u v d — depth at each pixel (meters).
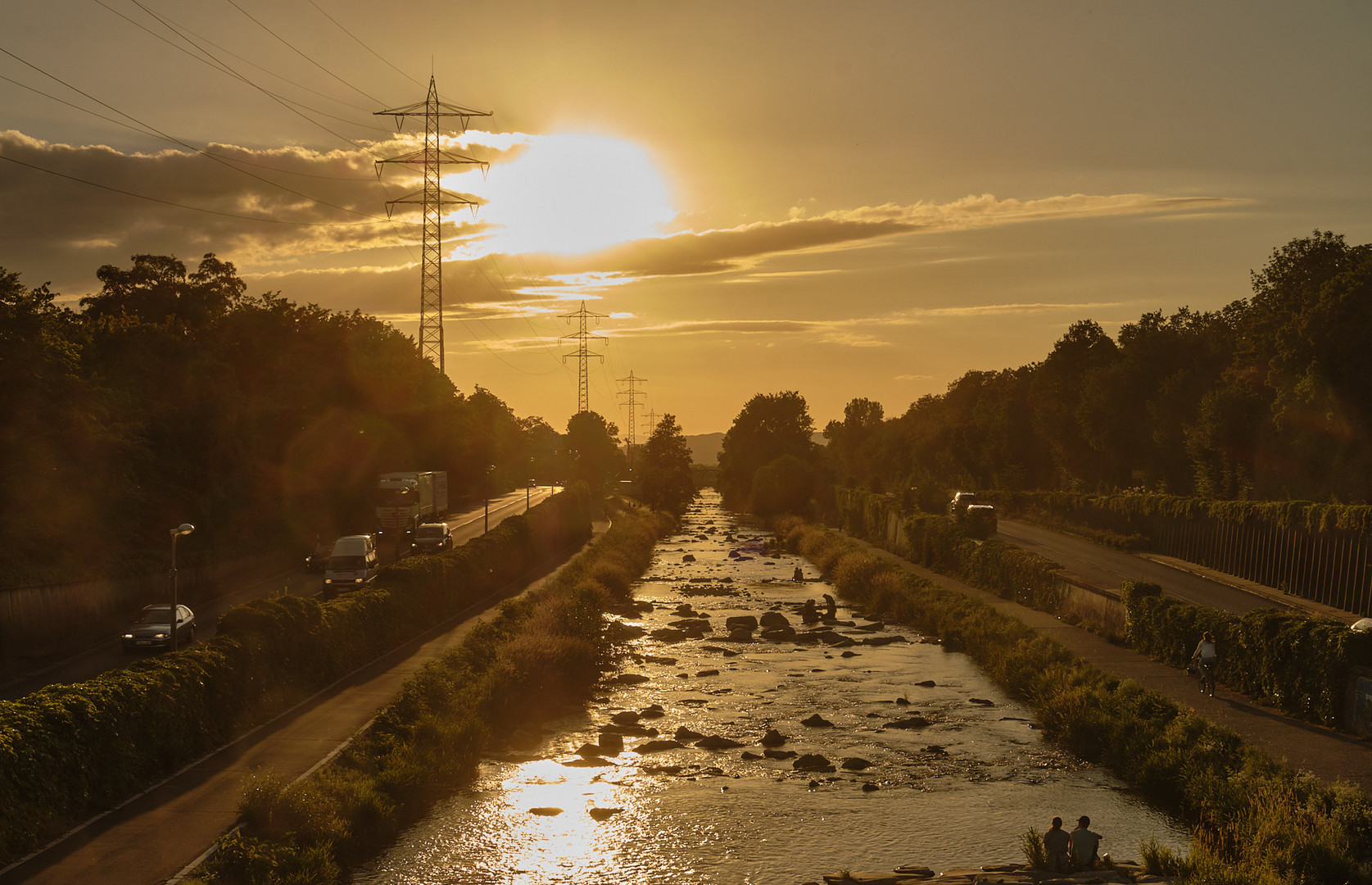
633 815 27.38
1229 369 82.00
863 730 36.44
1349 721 29.86
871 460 199.25
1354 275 55.69
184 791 24.56
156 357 66.88
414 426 109.44
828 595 73.88
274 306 94.62
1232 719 31.55
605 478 187.12
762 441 182.25
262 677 32.19
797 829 26.34
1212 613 38.81
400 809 26.36
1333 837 20.52
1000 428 135.38
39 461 47.91
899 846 25.12
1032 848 23.12
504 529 76.50
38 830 20.95
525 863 24.09
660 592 77.62
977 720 37.78
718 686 44.12
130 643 42.44
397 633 45.25
